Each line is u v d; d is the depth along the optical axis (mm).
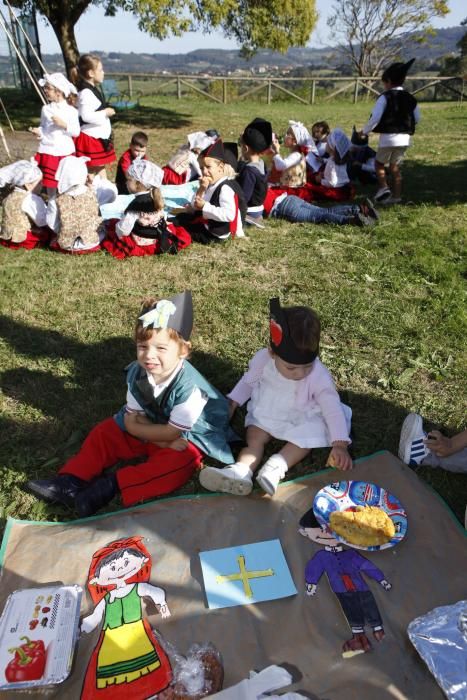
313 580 2172
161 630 2016
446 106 19094
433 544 2318
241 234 5840
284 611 2082
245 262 5203
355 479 2660
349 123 14062
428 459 2717
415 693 1806
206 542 2348
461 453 2717
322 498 2479
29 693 1841
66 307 4316
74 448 2898
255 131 6039
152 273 4945
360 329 3949
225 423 2820
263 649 1953
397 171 6961
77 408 3189
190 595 2141
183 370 2645
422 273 4891
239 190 5691
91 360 3635
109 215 5832
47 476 2729
